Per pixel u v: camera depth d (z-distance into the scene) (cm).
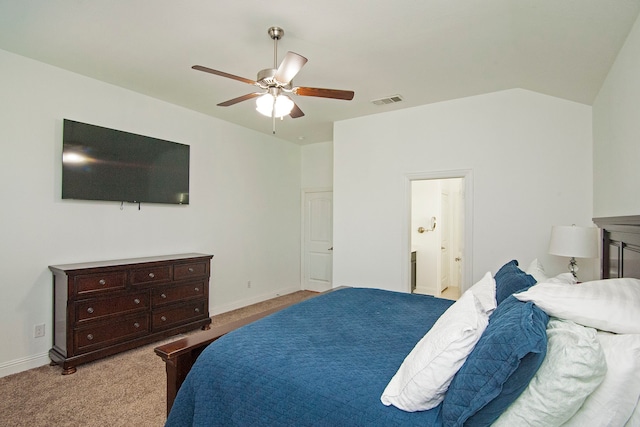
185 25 238
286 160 601
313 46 264
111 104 352
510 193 359
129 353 326
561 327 118
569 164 332
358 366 151
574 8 186
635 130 190
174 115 413
